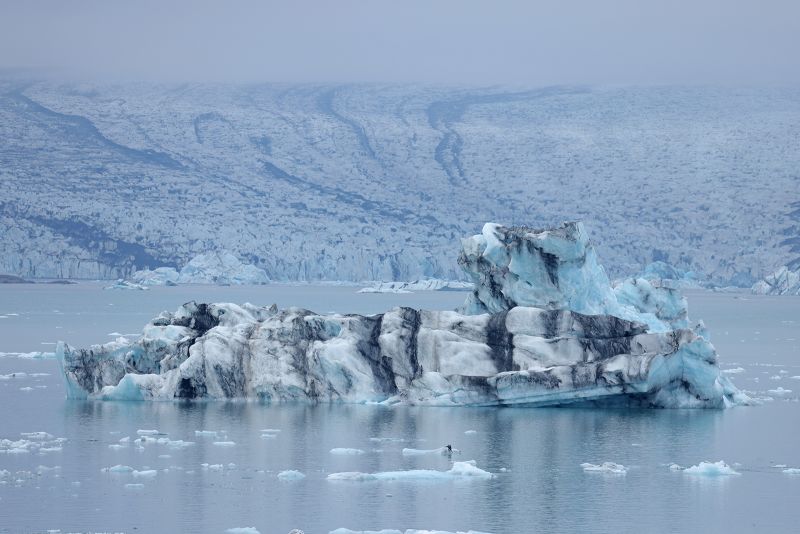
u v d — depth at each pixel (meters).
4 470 171.38
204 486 163.25
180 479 167.38
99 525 144.00
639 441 196.88
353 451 186.12
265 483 165.25
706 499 158.75
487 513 150.62
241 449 188.12
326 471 173.12
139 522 145.38
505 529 143.88
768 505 155.88
